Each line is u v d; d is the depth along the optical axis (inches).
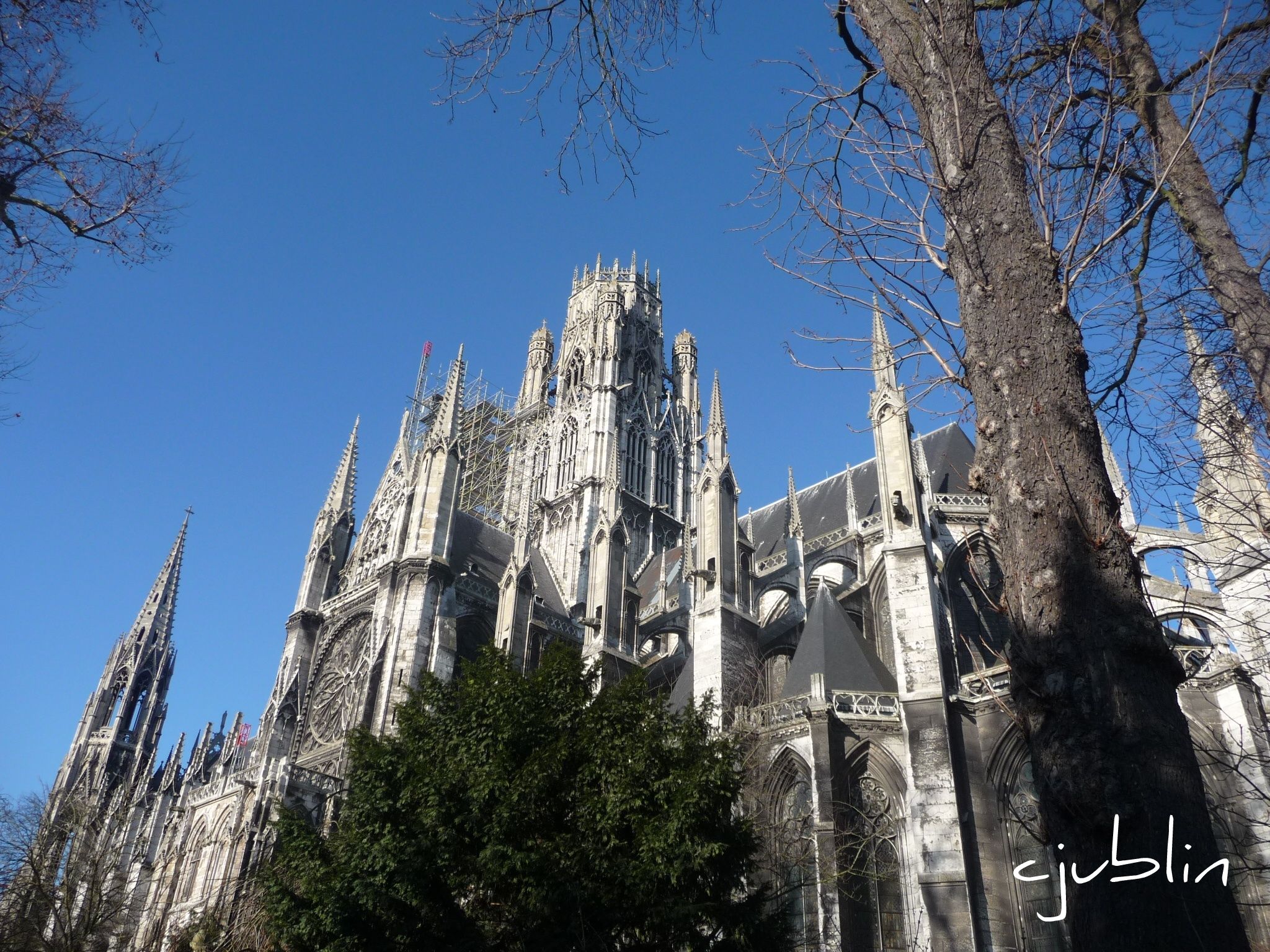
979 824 1572.3
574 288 4665.4
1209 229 615.8
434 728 1203.9
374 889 1029.2
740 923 1040.8
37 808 2824.8
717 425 2340.1
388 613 2564.0
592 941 1000.9
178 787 3558.1
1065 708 384.2
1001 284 462.3
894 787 1643.7
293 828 1187.9
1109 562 402.3
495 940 1029.8
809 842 1553.9
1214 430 692.1
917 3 531.5
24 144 657.0
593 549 2477.9
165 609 4936.0
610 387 3981.3
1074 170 603.8
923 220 518.6
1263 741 1439.5
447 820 1079.0
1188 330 657.6
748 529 3105.3
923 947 1478.8
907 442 1953.7
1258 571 1546.5
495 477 4274.1
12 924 2596.0
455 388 2886.3
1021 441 432.8
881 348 531.5
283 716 2699.3
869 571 2252.7
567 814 1099.9
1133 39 603.2
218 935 1856.5
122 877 2933.1
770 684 2080.5
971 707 1688.0
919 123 524.1
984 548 2107.5
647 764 1106.7
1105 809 356.5
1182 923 335.0
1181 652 1599.4
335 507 3253.0
